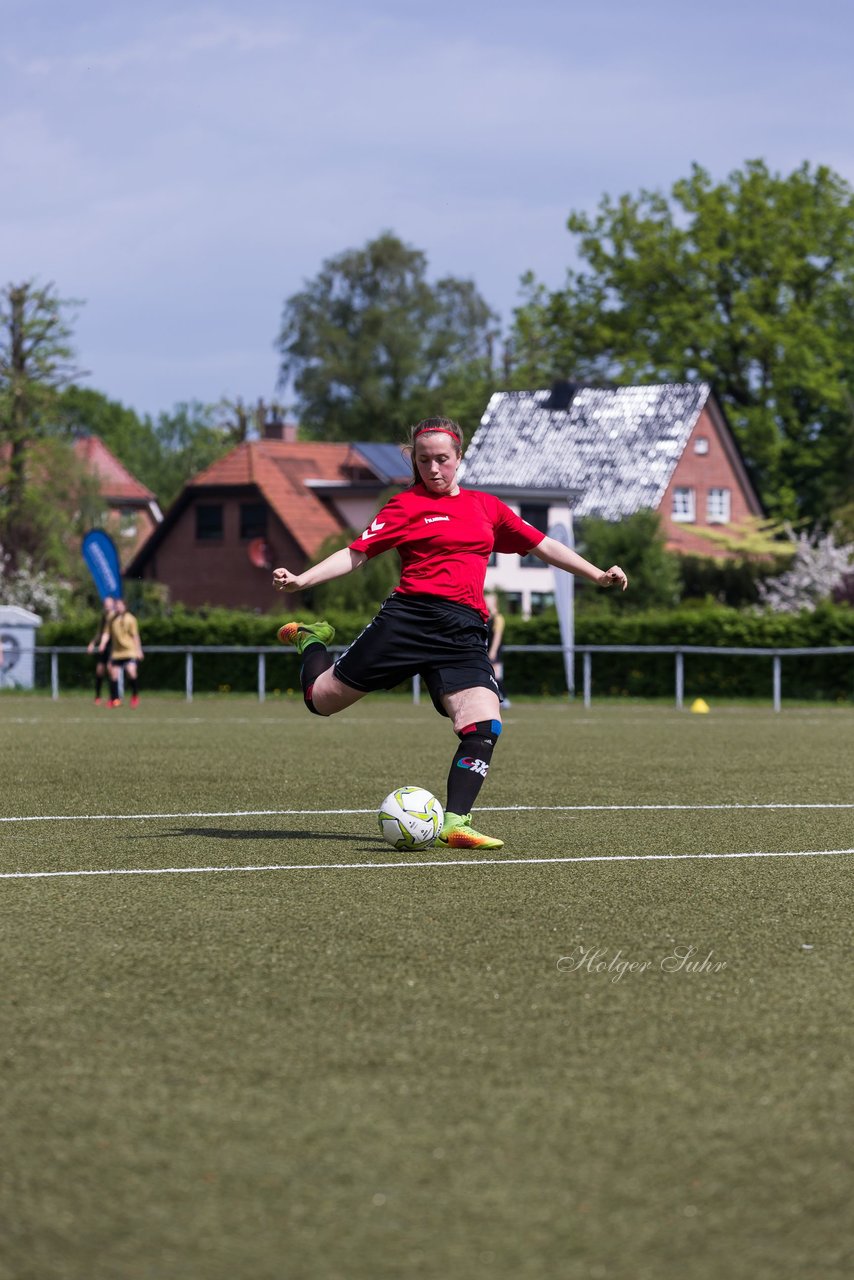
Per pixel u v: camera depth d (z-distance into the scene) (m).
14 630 50.06
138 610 73.88
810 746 24.81
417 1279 4.04
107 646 39.44
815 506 92.75
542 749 23.95
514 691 47.75
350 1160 4.86
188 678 44.47
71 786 17.31
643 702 44.72
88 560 42.62
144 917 8.84
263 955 7.77
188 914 8.94
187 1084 5.61
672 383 90.06
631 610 64.38
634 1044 6.16
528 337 110.44
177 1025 6.41
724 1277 4.07
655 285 94.25
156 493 158.38
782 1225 4.39
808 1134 5.11
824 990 7.11
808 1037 6.28
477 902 9.41
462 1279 4.04
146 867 10.91
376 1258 4.16
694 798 16.14
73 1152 4.93
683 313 89.94
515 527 11.78
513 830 13.26
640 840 12.59
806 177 92.38
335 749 23.58
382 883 10.16
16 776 18.55
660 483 85.81
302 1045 6.12
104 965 7.53
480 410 107.25
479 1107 5.36
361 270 106.25
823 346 89.12
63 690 50.34
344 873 10.62
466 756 11.79
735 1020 6.54
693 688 46.09
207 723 31.64
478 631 11.73
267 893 9.73
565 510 84.75
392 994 6.95
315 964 7.57
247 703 42.69
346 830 13.23
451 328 108.56
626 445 88.25
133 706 39.22
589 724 32.12
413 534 11.49
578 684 47.25
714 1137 5.08
